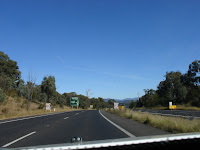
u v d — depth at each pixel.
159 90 65.25
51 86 62.88
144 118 16.81
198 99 52.19
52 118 21.33
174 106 47.91
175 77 60.41
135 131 10.91
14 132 10.98
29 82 39.81
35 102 55.38
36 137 9.28
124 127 12.89
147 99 85.75
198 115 19.94
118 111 31.94
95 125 14.24
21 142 8.12
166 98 61.88
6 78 48.06
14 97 47.94
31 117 23.14
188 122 11.31
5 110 29.17
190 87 58.59
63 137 9.20
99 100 169.62
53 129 12.14
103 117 23.12
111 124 14.91
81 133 10.39
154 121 13.91
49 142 8.01
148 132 10.50
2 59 55.59
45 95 61.03
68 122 16.67
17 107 37.84
